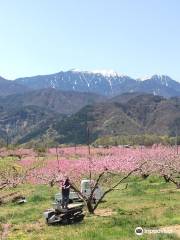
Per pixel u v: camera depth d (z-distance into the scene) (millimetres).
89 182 39406
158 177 63094
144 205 35875
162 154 73875
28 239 24078
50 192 47906
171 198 40156
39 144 164375
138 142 171625
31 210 35750
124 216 30188
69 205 30047
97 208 35469
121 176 59875
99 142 178500
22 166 74000
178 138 171375
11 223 29812
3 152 107688
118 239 22547
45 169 64750
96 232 24562
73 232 25438
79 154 103500
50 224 28750
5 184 49438
